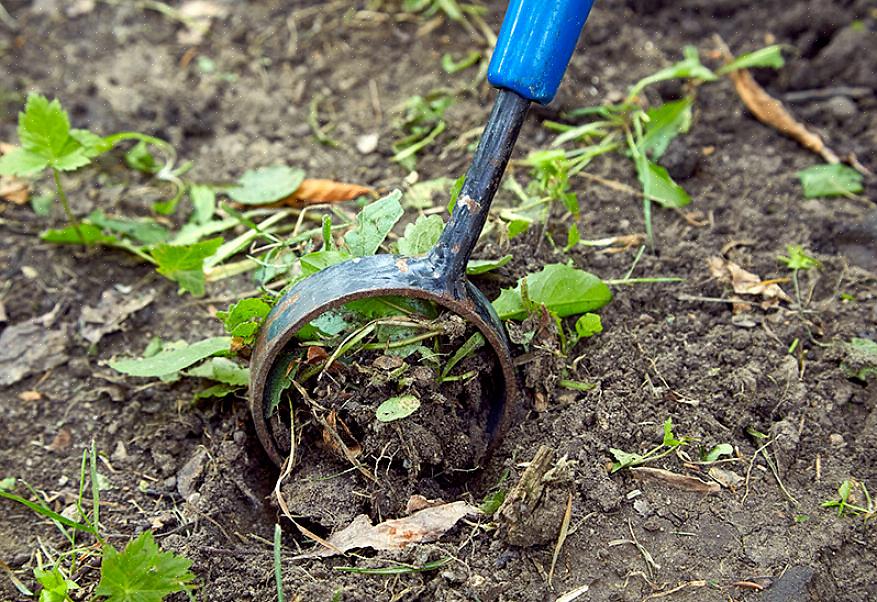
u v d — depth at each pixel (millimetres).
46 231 936
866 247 918
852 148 969
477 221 780
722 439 827
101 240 928
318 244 892
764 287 884
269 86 1016
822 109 991
